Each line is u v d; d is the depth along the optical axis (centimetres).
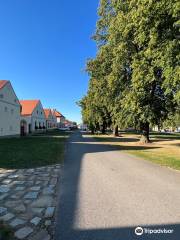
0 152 2039
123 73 3089
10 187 965
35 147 2550
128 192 895
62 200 807
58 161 1625
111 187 966
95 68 3569
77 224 619
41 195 862
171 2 1284
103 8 3400
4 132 4425
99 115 5722
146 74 2295
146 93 2911
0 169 1320
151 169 1374
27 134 6166
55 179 1105
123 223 621
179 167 1445
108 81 3191
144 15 1404
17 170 1304
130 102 2905
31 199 818
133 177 1152
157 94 3027
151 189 935
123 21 2447
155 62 1670
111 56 3272
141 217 659
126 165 1512
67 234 566
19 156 1809
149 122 3059
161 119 3145
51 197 840
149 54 1595
